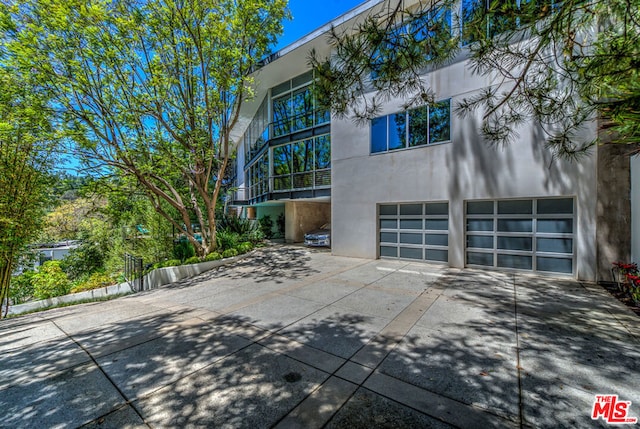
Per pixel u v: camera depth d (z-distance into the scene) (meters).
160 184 11.07
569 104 3.35
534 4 2.43
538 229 6.88
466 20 2.83
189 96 9.56
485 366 2.96
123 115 8.48
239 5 8.80
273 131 14.03
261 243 14.42
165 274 8.55
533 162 6.71
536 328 3.90
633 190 5.73
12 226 7.78
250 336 3.89
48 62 7.26
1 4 6.73
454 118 7.72
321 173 11.77
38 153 8.24
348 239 10.17
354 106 4.04
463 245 7.79
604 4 2.57
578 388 2.56
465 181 7.64
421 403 2.41
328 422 2.21
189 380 2.84
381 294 5.72
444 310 4.70
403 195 8.77
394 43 2.89
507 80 6.46
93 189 9.24
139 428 2.20
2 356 3.52
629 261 5.83
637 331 3.75
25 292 10.33
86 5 7.38
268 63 11.30
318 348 3.47
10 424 2.27
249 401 2.49
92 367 3.16
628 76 2.64
